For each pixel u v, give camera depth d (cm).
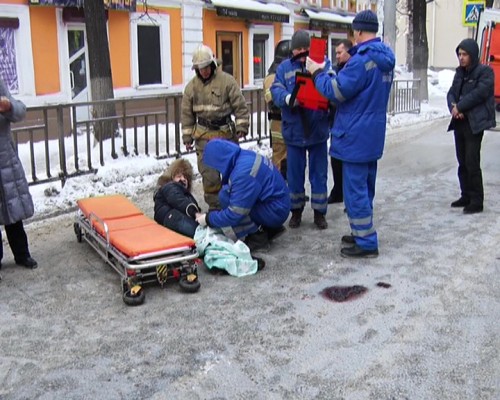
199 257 505
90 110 955
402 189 766
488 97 616
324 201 594
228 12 1623
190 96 607
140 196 736
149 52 1454
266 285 460
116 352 363
